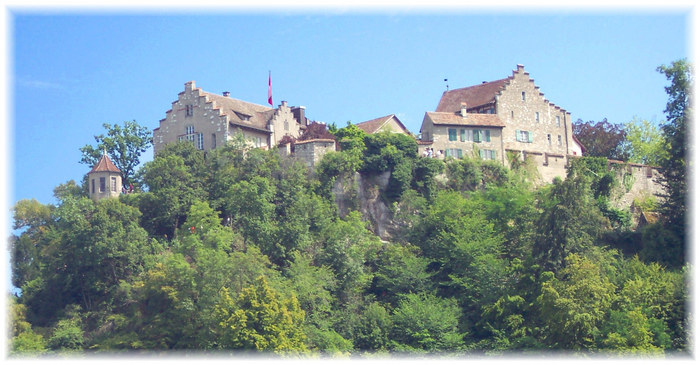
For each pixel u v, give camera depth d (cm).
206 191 10206
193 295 8419
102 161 10906
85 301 9094
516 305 8619
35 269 9706
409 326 8712
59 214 9756
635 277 8750
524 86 13088
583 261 8538
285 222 9544
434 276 9606
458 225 9944
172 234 9919
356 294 9238
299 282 8656
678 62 10206
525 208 10138
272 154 10619
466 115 12325
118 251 9081
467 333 8769
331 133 11331
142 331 8375
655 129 14088
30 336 8550
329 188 10406
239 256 8562
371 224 10531
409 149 11019
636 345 7838
